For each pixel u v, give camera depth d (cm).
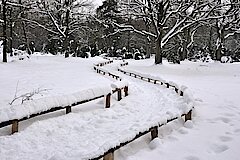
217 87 1566
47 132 791
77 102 951
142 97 1305
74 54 5238
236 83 1777
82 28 5219
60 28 4947
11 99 1173
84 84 1658
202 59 4559
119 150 654
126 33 6738
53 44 5731
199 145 688
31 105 815
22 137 745
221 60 4097
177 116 801
